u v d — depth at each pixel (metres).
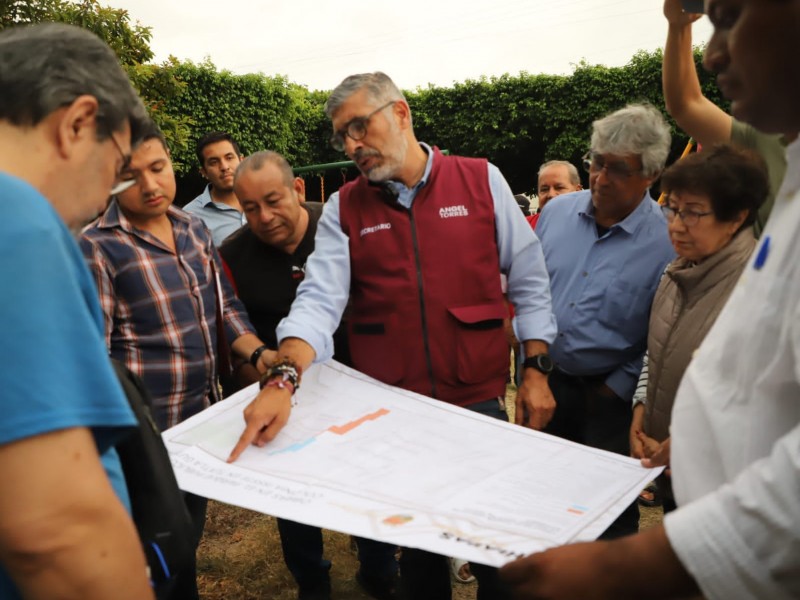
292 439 1.41
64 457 0.69
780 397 0.72
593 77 13.36
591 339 2.21
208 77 12.43
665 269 1.98
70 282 0.72
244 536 3.08
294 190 2.51
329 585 2.49
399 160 1.77
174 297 2.12
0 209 0.69
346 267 1.86
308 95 15.44
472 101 14.43
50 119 0.80
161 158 2.07
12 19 6.03
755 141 1.82
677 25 1.90
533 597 0.74
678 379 1.78
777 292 0.72
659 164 2.09
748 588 0.63
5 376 0.66
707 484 0.85
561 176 4.07
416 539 1.01
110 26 6.59
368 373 1.87
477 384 1.84
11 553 0.68
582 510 1.12
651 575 0.68
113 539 0.72
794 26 0.66
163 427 2.11
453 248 1.80
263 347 2.27
